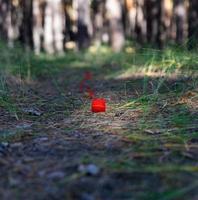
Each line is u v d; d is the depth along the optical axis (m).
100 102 5.85
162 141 4.23
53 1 23.12
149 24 30.33
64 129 5.00
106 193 3.13
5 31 24.34
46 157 3.96
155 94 6.02
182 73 7.11
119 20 20.05
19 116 5.78
